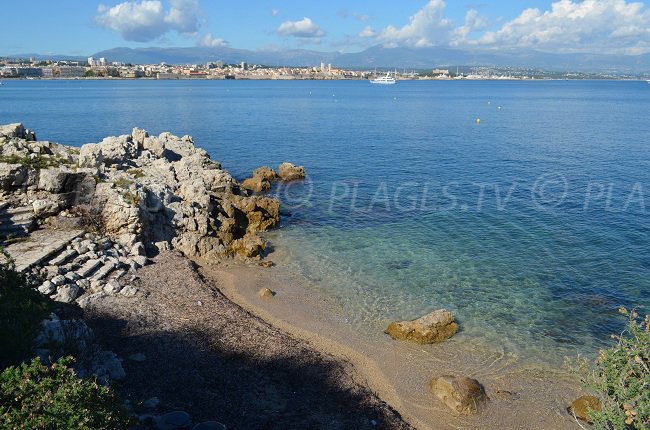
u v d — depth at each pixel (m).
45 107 144.75
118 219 31.70
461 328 25.42
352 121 122.50
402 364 22.47
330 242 38.00
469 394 19.70
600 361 14.43
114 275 27.12
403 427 17.92
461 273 32.16
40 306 15.00
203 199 38.38
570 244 36.91
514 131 101.38
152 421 15.65
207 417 16.77
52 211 30.86
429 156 73.88
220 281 30.75
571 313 26.92
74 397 10.19
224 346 21.94
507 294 29.17
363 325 25.84
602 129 102.62
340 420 17.64
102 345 20.20
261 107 162.12
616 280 30.89
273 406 18.06
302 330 25.20
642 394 12.55
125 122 107.88
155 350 20.67
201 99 195.38
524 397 20.19
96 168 34.66
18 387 10.20
